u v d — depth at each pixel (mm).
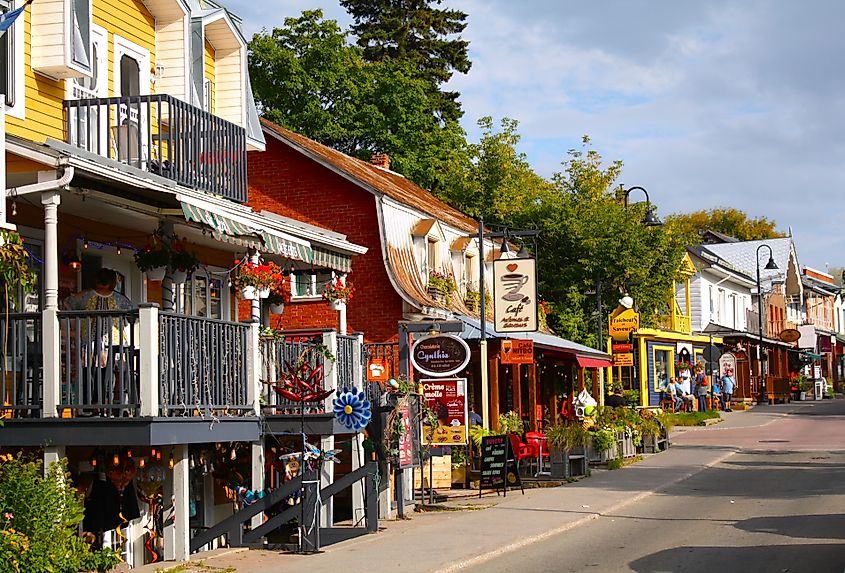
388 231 28859
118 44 18078
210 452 16875
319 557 15211
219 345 15398
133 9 18562
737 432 40844
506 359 26125
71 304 14789
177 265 17203
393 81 50250
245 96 21266
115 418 13500
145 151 18312
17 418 13719
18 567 12086
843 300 105500
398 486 19562
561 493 22875
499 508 20672
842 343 95875
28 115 15742
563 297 44750
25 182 14023
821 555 14758
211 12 20312
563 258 45188
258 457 16656
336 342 18328
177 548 14797
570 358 35344
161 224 16844
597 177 46844
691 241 47938
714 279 62000
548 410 37844
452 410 22312
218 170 17672
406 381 21672
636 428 31453
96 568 13266
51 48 15859
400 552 15516
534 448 26125
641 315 48125
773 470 27203
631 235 44094
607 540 16781
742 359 60688
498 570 14375
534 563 14836
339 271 21078
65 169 13398
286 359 17562
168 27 19125
